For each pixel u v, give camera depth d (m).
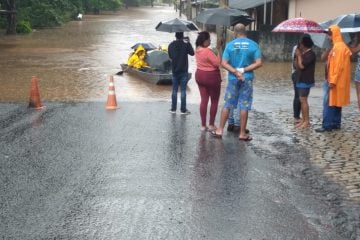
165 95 12.90
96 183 6.42
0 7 34.94
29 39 30.61
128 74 16.58
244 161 7.36
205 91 9.08
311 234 4.97
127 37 31.94
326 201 5.82
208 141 8.48
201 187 6.29
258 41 20.41
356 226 5.14
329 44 9.83
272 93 13.34
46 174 6.76
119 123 9.77
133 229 5.09
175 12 76.38
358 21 9.78
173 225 5.18
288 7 23.27
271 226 5.16
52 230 5.05
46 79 15.46
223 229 5.09
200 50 8.94
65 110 10.96
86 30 38.28
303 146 8.13
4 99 12.23
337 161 7.31
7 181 6.46
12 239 4.84
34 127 9.41
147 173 6.83
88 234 4.97
